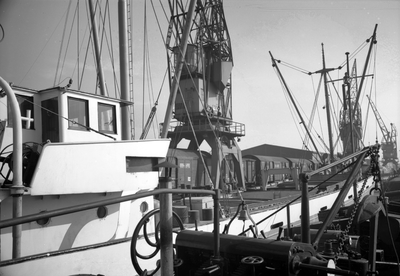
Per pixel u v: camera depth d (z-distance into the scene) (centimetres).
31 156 633
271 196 2494
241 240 354
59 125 758
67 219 676
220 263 329
